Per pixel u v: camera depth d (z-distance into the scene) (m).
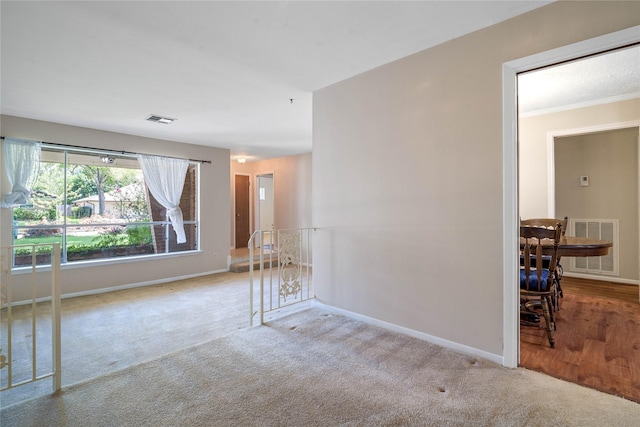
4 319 3.37
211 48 2.39
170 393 1.85
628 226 4.29
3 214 3.78
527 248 2.49
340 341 2.52
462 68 2.29
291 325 2.85
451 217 2.36
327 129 3.18
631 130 4.29
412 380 1.96
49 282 4.11
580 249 2.73
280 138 5.29
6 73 2.72
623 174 4.34
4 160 3.77
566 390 1.84
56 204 4.23
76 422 1.61
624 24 1.72
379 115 2.77
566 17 1.89
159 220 5.23
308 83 3.09
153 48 2.36
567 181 4.74
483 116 2.20
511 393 1.81
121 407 1.72
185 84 3.04
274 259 6.54
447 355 2.27
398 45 2.40
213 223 5.87
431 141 2.45
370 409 1.69
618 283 4.29
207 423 1.59
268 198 8.77
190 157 5.59
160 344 2.76
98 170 4.62
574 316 3.06
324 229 3.25
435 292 2.45
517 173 2.11
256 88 3.17
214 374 2.04
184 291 4.55
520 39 2.04
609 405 1.69
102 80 2.89
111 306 3.83
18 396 1.99
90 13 1.93
